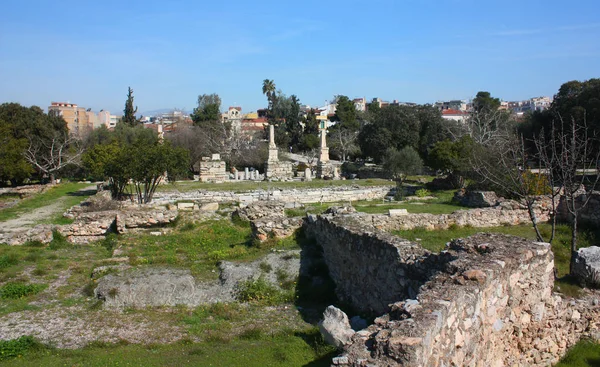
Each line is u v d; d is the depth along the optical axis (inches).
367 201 1256.2
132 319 456.4
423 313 240.2
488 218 743.7
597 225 671.1
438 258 365.7
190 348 387.9
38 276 588.4
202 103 4050.2
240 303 496.4
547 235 653.3
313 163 2459.4
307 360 360.8
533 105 6501.0
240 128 3154.5
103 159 1402.6
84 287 546.0
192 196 1272.1
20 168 1776.6
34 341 397.7
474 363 273.9
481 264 308.3
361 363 215.5
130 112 3366.1
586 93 1712.6
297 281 538.3
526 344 332.2
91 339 412.5
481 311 282.7
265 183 1568.7
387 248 429.4
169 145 1186.0
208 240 752.3
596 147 1235.2
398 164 1660.9
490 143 1680.6
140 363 356.5
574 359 341.7
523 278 331.6
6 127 1957.4
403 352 210.7
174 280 524.7
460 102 6274.6
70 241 798.5
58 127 2417.6
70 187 1640.0
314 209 970.1
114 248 729.6
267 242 656.4
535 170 1150.3
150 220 842.8
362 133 2637.8
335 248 546.0
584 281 391.9
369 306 456.8
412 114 2479.1
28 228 852.0
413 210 919.7
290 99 4092.0
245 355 369.4
